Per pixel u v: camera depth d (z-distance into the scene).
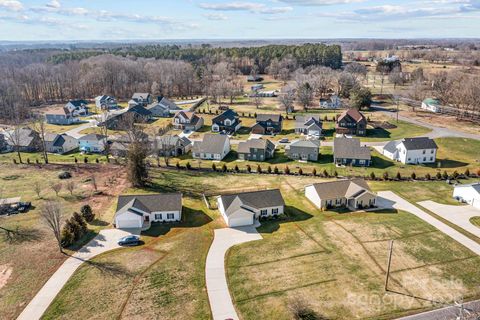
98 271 39.16
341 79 140.75
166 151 77.44
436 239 44.53
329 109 123.25
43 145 77.12
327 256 41.19
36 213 52.94
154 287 36.38
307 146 76.19
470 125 99.31
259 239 45.62
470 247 42.75
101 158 80.75
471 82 118.38
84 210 50.03
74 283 37.19
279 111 120.38
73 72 169.50
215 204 56.22
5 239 46.09
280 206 52.25
